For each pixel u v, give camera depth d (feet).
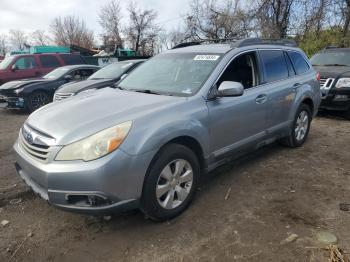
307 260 9.60
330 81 26.61
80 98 13.34
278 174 15.56
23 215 12.26
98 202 9.95
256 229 11.10
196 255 9.94
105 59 72.74
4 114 34.73
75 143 9.87
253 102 14.65
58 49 73.36
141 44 147.43
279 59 17.24
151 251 10.18
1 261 9.86
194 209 12.44
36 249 10.39
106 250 10.28
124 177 9.98
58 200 10.00
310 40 58.34
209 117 12.57
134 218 11.91
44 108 12.87
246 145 14.84
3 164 17.35
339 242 10.35
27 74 43.14
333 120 27.02
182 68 14.35
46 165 9.98
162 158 10.92
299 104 18.06
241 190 13.96
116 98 12.75
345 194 13.50
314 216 11.83
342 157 17.80
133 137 10.19
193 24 92.27
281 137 17.65
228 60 13.97
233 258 9.76
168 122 11.07
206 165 12.95
